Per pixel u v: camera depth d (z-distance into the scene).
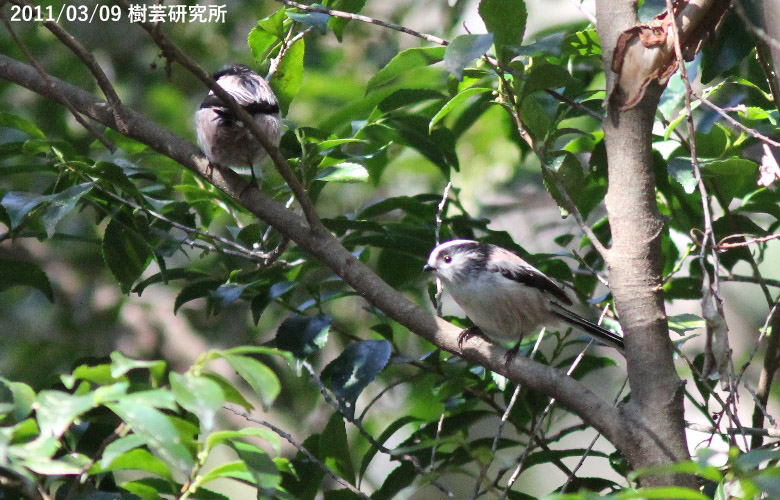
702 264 7.09
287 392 14.64
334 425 8.86
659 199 10.64
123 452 5.25
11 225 9.32
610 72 7.32
